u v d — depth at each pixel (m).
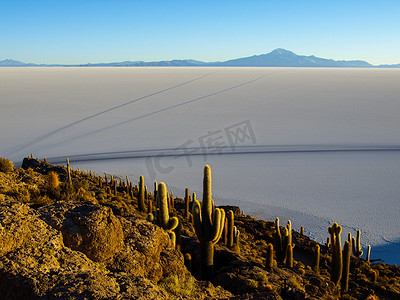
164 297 7.99
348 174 102.62
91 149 133.62
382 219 65.81
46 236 9.03
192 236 21.56
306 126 192.88
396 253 48.97
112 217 10.49
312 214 67.19
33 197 16.45
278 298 10.07
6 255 8.00
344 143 149.12
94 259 9.65
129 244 10.84
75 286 7.11
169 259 11.64
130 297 7.15
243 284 13.68
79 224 9.87
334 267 20.12
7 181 17.36
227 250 19.25
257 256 22.83
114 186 39.62
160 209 15.37
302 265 23.80
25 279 7.22
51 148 134.62
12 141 147.75
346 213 69.12
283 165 112.19
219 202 74.50
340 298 17.14
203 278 15.66
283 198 78.88
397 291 22.83
